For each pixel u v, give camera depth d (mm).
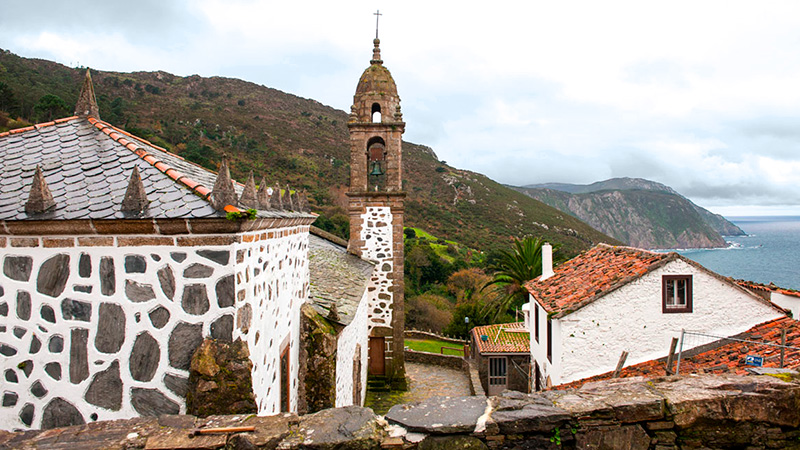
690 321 11422
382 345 18375
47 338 5168
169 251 5023
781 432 4152
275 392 6848
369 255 18391
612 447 3992
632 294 11500
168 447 3682
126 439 3811
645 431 4055
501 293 27438
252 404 4844
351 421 3992
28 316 5191
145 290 5059
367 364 18156
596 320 11500
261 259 5988
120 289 5070
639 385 4477
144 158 5879
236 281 5000
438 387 19125
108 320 5090
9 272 5207
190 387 4910
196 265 5004
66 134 6633
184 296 5020
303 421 4020
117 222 4828
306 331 9141
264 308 6121
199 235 4984
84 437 3840
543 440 3932
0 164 5891
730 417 4105
